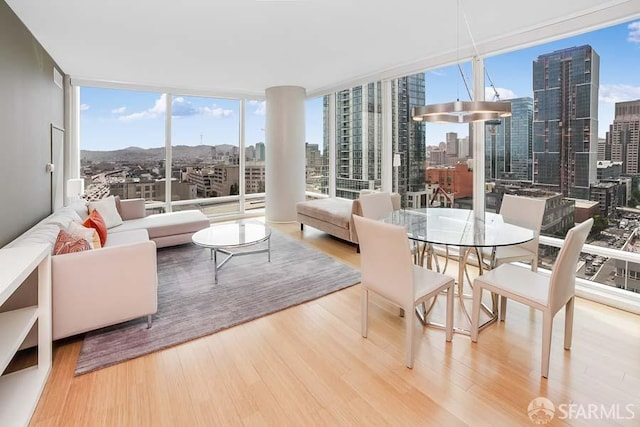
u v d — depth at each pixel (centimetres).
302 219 552
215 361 209
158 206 607
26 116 314
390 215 317
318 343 229
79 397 176
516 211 305
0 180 255
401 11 292
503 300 253
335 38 358
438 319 262
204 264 390
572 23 298
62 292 211
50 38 347
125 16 299
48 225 280
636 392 179
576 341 229
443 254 424
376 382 189
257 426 158
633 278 284
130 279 234
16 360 208
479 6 282
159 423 159
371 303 293
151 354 215
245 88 620
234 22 315
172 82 557
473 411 166
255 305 285
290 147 612
